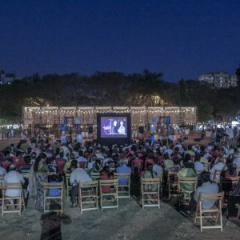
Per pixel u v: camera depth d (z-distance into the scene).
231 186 13.86
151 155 18.30
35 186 14.66
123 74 77.00
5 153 19.72
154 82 75.94
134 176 18.53
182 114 52.62
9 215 13.30
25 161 16.72
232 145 32.69
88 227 11.96
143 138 38.28
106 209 13.92
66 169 16.83
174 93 75.88
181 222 12.38
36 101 65.44
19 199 13.42
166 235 11.17
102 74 77.00
